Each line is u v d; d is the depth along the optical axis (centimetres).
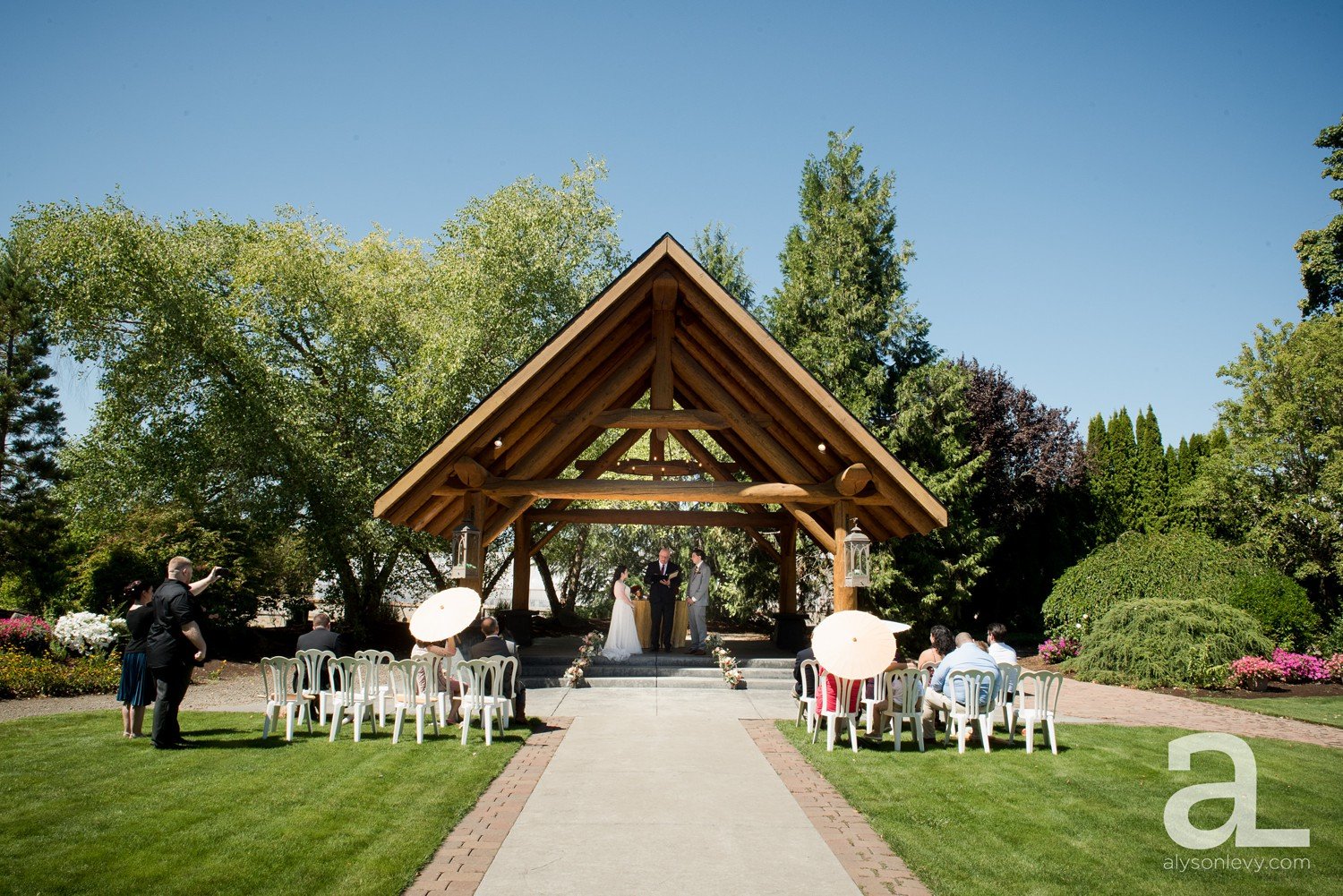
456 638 1159
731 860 582
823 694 940
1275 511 2216
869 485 1278
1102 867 575
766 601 2641
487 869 558
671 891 527
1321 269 2553
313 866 544
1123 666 1666
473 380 2242
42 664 1376
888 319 2619
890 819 671
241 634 2078
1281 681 1642
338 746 889
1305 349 2186
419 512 1353
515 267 2317
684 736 986
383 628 2530
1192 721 1217
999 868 569
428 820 642
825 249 2639
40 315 2077
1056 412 2786
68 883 511
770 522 1809
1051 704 1335
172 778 749
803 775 816
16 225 2116
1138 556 2006
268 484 2206
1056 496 2833
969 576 2469
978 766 852
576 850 596
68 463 2170
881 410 2602
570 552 2864
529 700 1235
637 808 698
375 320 2266
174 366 2070
